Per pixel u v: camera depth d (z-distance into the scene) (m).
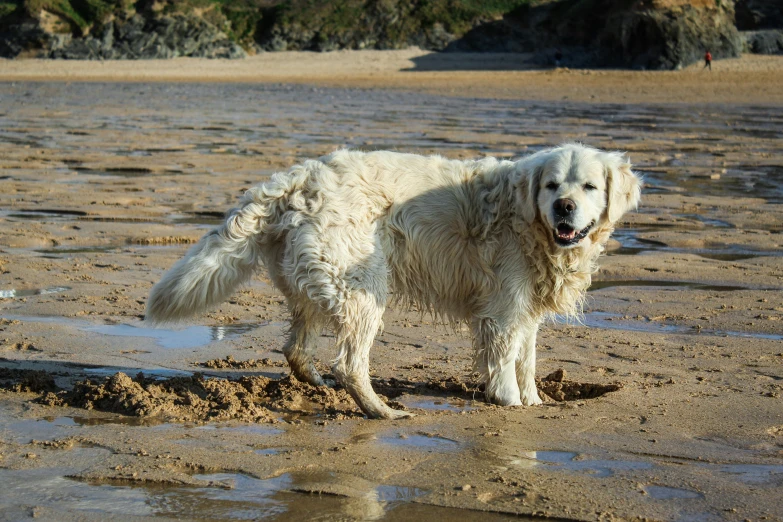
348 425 5.34
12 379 6.03
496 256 5.86
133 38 65.69
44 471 4.48
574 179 5.72
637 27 55.44
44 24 64.69
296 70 60.84
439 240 5.88
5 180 14.86
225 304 8.11
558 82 50.25
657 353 6.86
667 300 8.35
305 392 5.98
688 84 46.84
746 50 55.97
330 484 4.33
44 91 43.97
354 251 5.56
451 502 4.16
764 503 4.15
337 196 5.62
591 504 4.14
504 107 35.09
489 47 65.56
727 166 17.86
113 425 5.21
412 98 40.62
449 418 5.47
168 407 5.50
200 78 56.88
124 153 19.02
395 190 5.82
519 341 5.93
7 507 4.07
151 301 5.69
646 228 11.74
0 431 5.06
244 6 70.44
